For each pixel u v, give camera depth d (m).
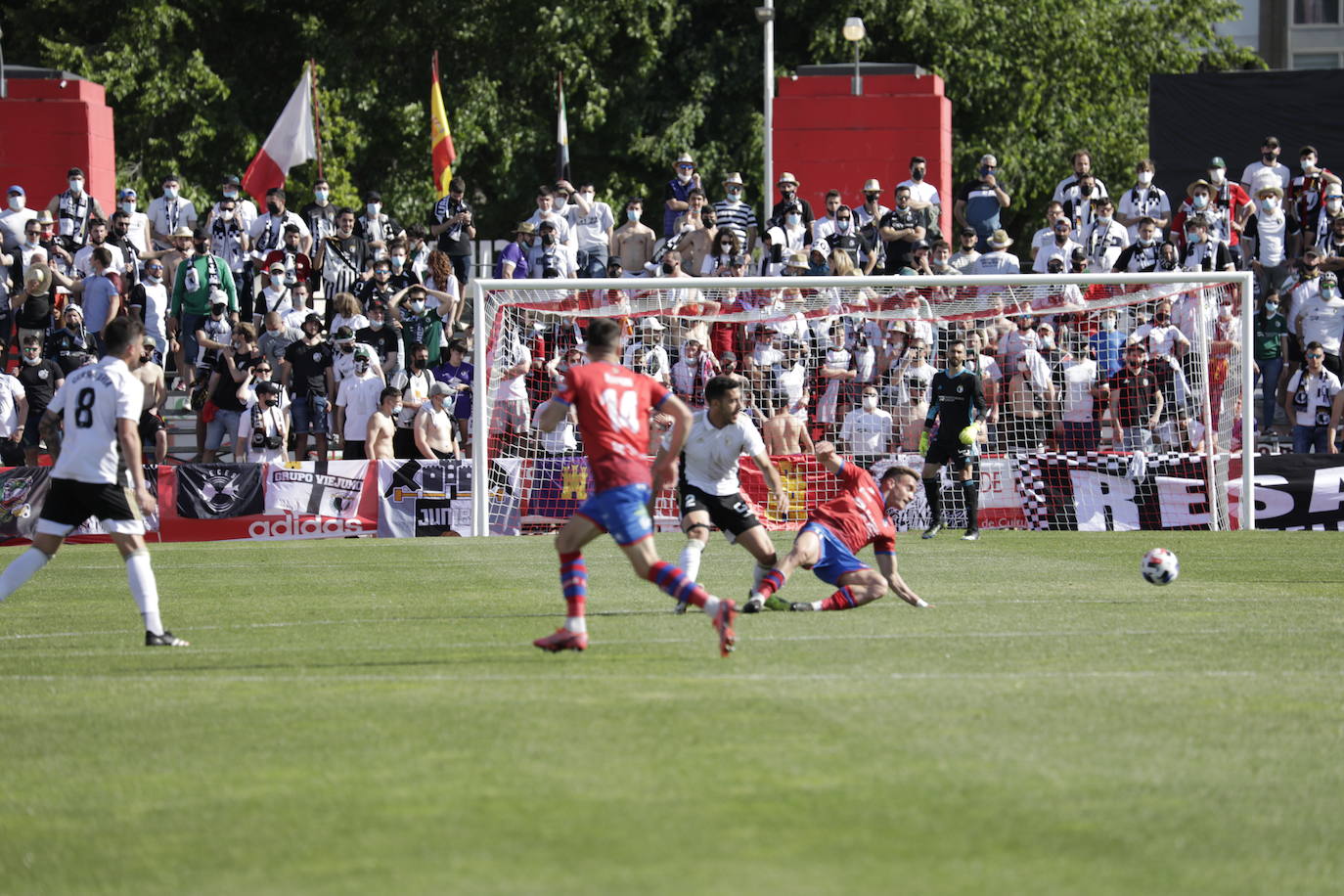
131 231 66.69
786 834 14.46
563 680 22.14
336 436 58.50
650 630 27.28
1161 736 18.25
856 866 13.57
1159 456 52.47
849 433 54.22
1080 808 15.28
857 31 76.81
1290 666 23.05
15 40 101.31
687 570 29.62
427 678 22.52
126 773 17.11
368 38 103.69
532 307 55.00
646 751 17.61
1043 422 54.75
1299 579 35.75
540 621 29.02
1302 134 73.00
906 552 43.06
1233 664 23.22
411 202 102.19
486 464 51.62
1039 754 17.38
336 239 65.31
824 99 77.00
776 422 53.66
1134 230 67.19
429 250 67.56
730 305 55.66
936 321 55.38
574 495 53.22
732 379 29.30
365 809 15.47
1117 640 25.77
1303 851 14.00
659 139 101.19
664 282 50.91
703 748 17.70
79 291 61.47
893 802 15.49
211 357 59.69
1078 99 110.31
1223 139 73.81
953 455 47.25
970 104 104.25
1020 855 13.87
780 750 17.61
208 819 15.26
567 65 100.00
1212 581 35.31
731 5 105.75
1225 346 55.22
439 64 104.62
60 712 20.45
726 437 29.42
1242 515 51.84
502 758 17.39
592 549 45.16
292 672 23.34
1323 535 48.81
